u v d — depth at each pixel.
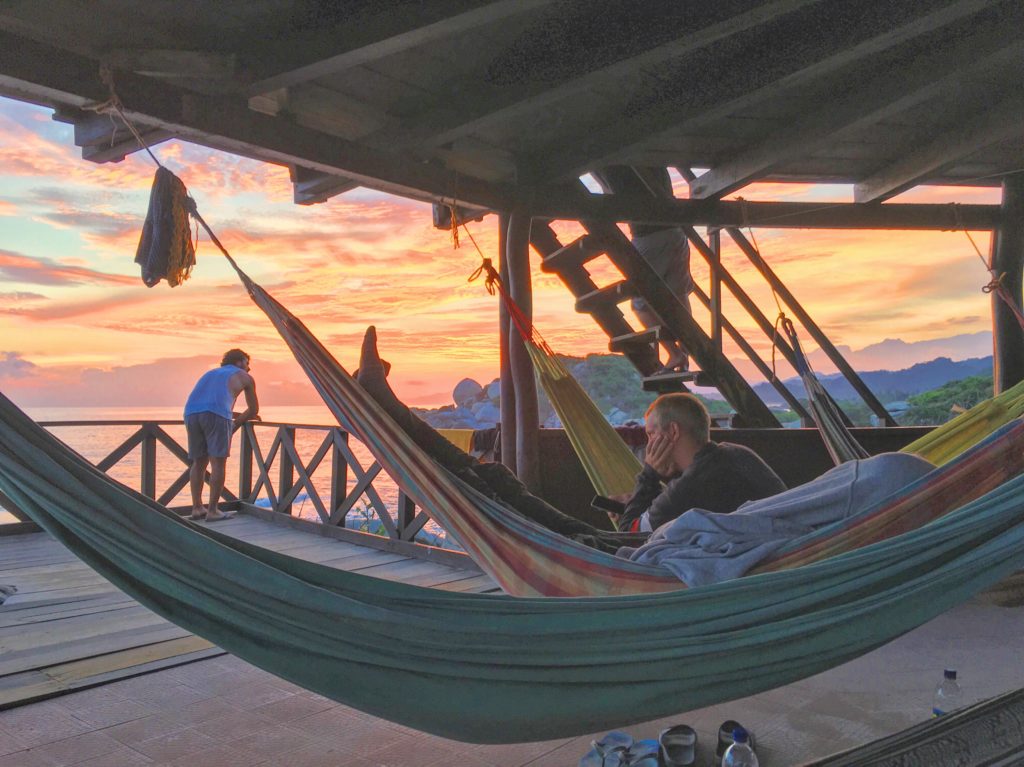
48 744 2.22
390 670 1.33
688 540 2.01
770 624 1.51
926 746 1.60
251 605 1.26
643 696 1.47
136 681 2.73
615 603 1.47
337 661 1.31
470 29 3.82
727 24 3.49
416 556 5.02
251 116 3.84
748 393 6.13
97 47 3.44
